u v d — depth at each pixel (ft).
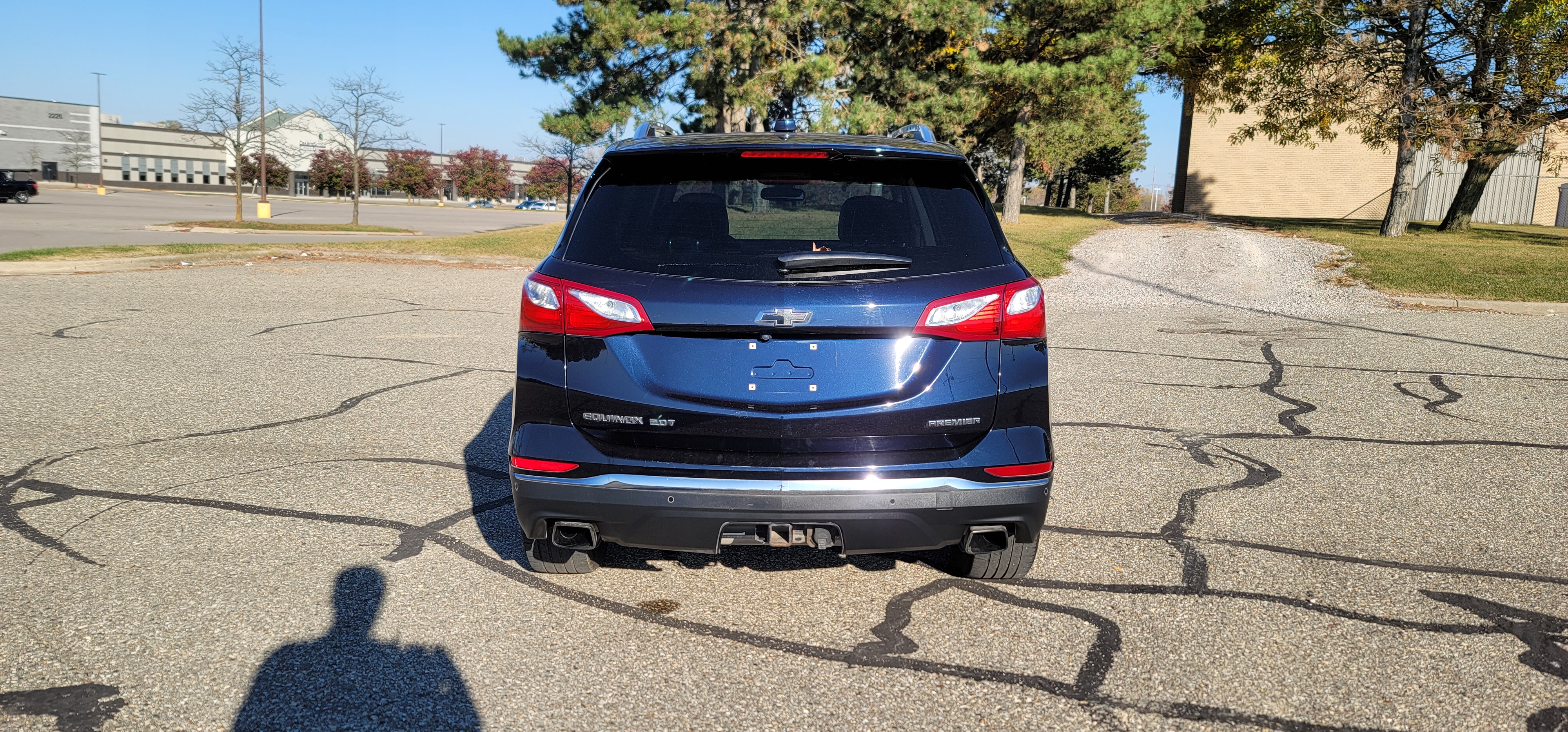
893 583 11.82
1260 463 17.30
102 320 32.30
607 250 10.18
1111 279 52.13
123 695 8.93
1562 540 13.28
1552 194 114.32
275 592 11.30
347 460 16.93
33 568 11.89
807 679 9.42
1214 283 50.03
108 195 216.74
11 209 116.26
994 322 9.92
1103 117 91.56
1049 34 82.64
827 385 9.68
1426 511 14.57
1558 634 10.39
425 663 9.63
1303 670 9.57
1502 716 8.70
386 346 28.89
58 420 19.27
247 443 17.94
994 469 9.87
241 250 57.16
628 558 12.53
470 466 16.69
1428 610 11.00
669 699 9.01
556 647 10.03
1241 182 125.80
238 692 9.02
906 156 10.57
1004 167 182.29
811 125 81.66
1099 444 18.69
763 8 74.84
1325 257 56.95
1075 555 12.77
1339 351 29.76
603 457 9.86
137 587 11.37
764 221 10.26
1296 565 12.41
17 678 9.19
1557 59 60.85
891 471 9.73
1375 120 69.77
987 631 10.48
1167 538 13.42
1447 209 117.29
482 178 308.40
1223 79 84.23
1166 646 10.11
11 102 323.98
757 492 9.57
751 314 9.52
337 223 124.06
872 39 81.46
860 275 9.74
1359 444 18.63
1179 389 24.06
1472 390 23.65
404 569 12.05
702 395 9.71
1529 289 42.78
